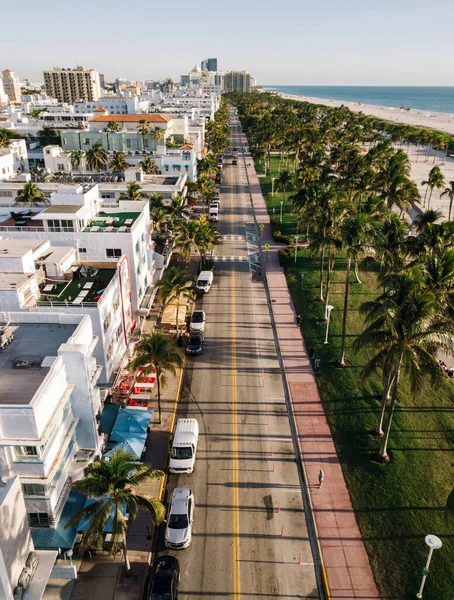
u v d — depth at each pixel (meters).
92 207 61.22
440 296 40.78
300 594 29.86
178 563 30.78
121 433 38.97
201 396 48.12
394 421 44.03
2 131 139.75
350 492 37.00
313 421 44.72
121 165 103.50
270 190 134.25
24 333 37.09
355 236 47.72
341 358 52.84
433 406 46.16
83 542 27.33
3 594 23.86
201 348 55.62
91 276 48.25
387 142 149.25
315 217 70.62
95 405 35.97
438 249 48.88
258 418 45.19
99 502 28.25
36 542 29.83
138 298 55.44
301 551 32.59
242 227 103.56
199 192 109.69
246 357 55.12
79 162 105.62
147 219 62.16
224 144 177.50
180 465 38.47
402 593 29.59
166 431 43.31
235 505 36.03
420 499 36.03
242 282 75.62
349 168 110.81
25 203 71.56
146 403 46.16
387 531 33.69
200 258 84.75
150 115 140.50
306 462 39.91
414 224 65.12
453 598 29.09
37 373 32.00
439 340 33.22
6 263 41.75
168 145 128.00
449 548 32.25
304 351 56.44
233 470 39.19
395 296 35.09
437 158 190.25
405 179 78.50
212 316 64.62
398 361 33.91
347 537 33.31
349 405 46.47
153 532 33.97
